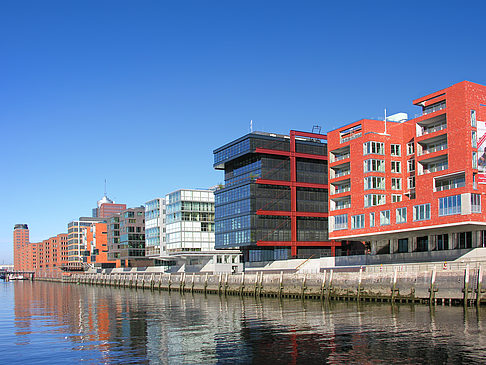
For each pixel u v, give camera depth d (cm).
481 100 7362
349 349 3678
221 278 10000
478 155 7169
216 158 13625
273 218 11925
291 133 12331
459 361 3244
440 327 4344
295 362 3378
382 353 3516
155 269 17775
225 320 5522
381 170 8800
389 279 6303
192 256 14400
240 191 12188
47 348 4162
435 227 7331
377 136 8844
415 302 5991
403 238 8544
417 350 3556
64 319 6212
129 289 14200
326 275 7275
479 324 4412
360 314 5391
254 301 7806
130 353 3862
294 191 12175
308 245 12125
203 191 14875
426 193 7562
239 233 12112
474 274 5394
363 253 11950
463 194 6950
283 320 5253
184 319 5797
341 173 9688
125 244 19900
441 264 6994
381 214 8338
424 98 8025
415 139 8162
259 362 3425
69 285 19638
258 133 12650
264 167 12019
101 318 6209
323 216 12438
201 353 3766
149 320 5825
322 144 12762
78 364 3562
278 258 12188
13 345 4338
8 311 7550
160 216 16850
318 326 4731
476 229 7188
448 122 7475
